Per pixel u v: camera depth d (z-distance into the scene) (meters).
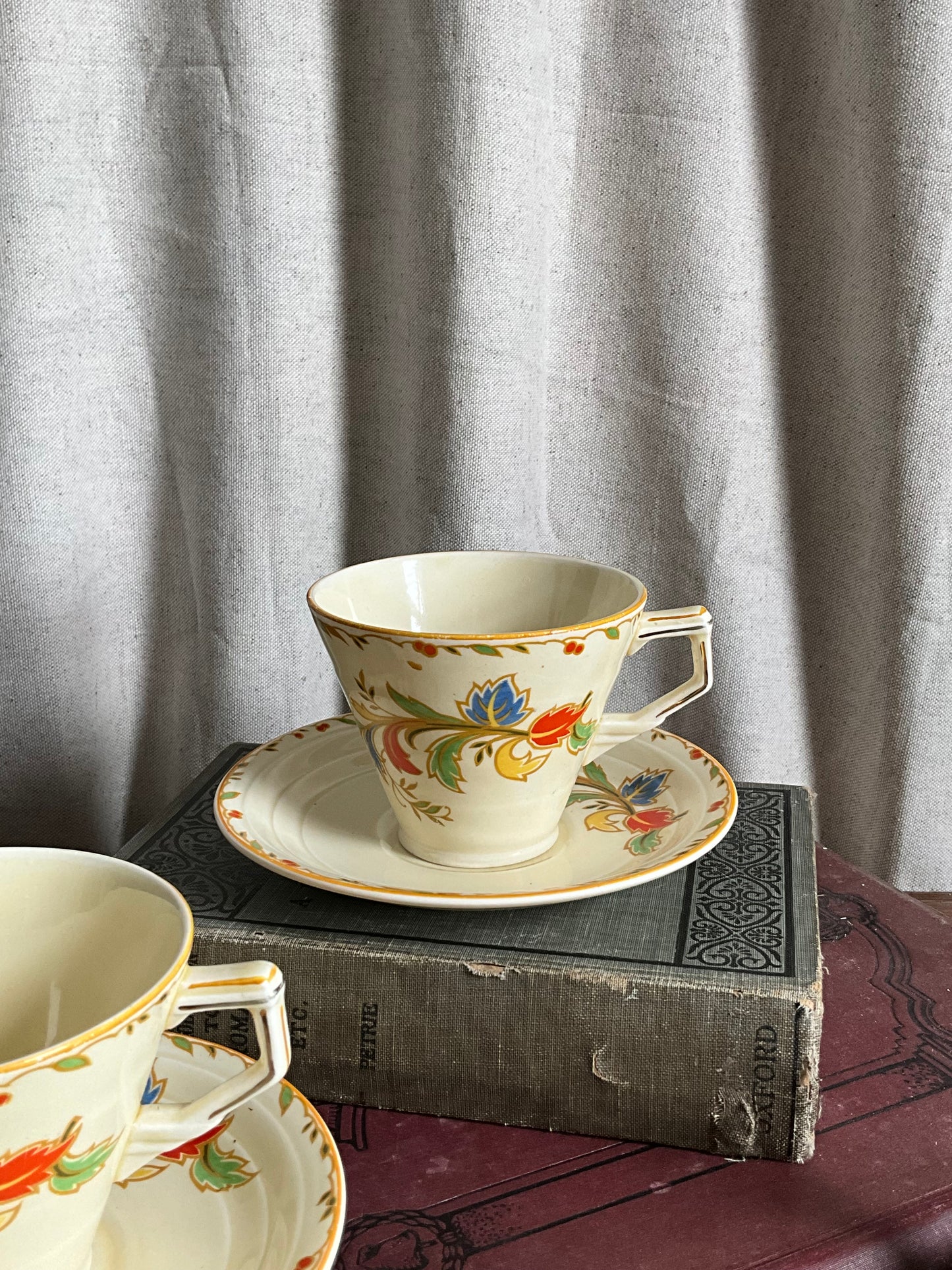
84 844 0.73
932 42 0.63
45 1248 0.30
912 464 0.70
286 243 0.68
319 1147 0.35
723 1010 0.42
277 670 0.74
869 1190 0.41
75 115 0.64
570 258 0.73
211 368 0.69
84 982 0.34
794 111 0.70
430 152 0.66
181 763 0.78
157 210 0.68
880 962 0.54
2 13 0.60
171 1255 0.33
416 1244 0.39
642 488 0.75
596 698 0.47
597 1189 0.41
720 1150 0.43
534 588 0.56
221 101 0.65
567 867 0.49
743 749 0.79
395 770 0.48
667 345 0.72
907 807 0.78
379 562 0.55
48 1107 0.27
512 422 0.69
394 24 0.66
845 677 0.78
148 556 0.75
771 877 0.51
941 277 0.67
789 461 0.76
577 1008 0.43
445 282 0.67
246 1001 0.31
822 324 0.73
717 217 0.69
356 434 0.75
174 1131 0.32
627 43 0.68
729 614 0.76
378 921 0.47
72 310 0.66
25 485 0.66
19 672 0.69
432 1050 0.45
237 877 0.51
